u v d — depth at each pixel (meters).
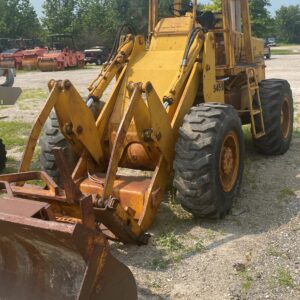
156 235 4.77
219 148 4.77
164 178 4.93
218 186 4.82
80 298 2.85
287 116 7.68
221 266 4.20
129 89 4.54
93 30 50.03
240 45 7.00
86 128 4.87
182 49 5.66
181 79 5.20
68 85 4.58
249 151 7.78
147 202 4.57
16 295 3.26
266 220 5.10
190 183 4.70
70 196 3.79
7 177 3.86
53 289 3.13
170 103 5.02
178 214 5.21
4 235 3.09
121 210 4.22
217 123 4.77
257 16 43.81
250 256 4.35
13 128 10.58
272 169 6.82
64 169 3.68
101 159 5.17
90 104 5.33
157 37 5.86
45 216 3.14
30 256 3.18
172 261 4.29
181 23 5.80
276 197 5.73
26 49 35.47
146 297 3.78
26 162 4.40
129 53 5.75
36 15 57.56
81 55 34.91
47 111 4.47
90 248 2.85
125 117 4.36
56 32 50.78
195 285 3.93
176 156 4.77
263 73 7.94
